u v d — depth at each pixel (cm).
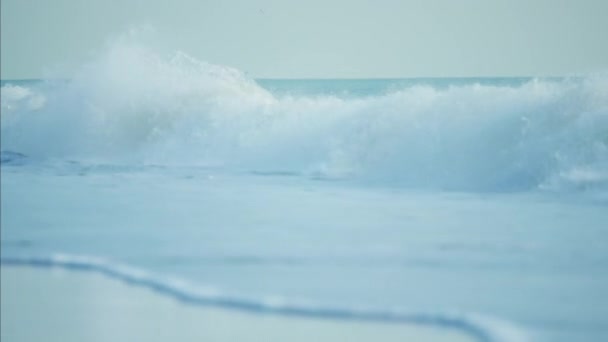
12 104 8838
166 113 7912
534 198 5197
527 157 5766
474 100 6419
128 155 7819
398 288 3027
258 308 2800
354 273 3244
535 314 2686
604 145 5566
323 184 6016
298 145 7094
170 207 4909
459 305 2802
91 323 2653
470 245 3759
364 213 4662
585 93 5928
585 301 2833
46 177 6494
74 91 8450
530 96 6231
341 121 7006
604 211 4653
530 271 3275
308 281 3127
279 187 5844
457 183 5903
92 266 3416
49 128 8362
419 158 6297
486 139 6106
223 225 4303
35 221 4450
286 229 4175
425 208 4853
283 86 18562
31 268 3419
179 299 2931
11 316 2778
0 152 8344
